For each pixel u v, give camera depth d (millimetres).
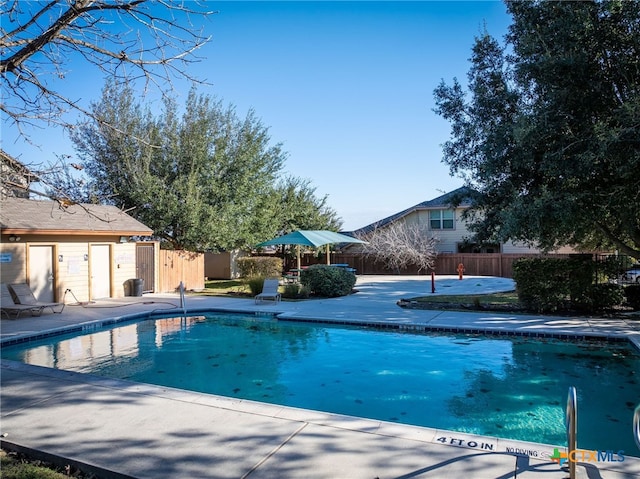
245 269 25281
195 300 16781
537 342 9750
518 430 5512
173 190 22406
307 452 3984
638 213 10164
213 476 3598
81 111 4117
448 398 6727
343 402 6645
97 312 13945
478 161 12461
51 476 3760
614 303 12219
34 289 14977
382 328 11469
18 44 3500
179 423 4711
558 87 9930
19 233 14195
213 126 23938
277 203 28156
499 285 20734
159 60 3998
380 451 3975
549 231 10805
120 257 18219
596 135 8922
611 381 7312
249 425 4629
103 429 4578
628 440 5148
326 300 16078
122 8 3604
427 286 20797
